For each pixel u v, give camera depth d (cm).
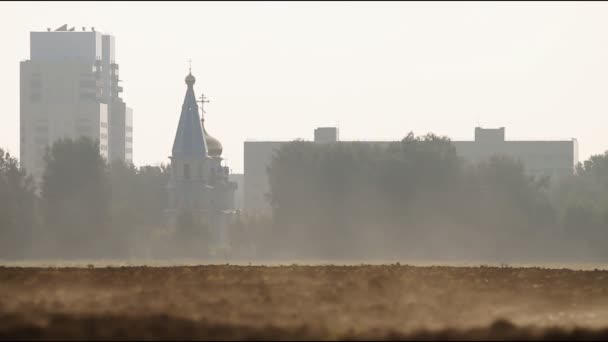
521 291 13888
